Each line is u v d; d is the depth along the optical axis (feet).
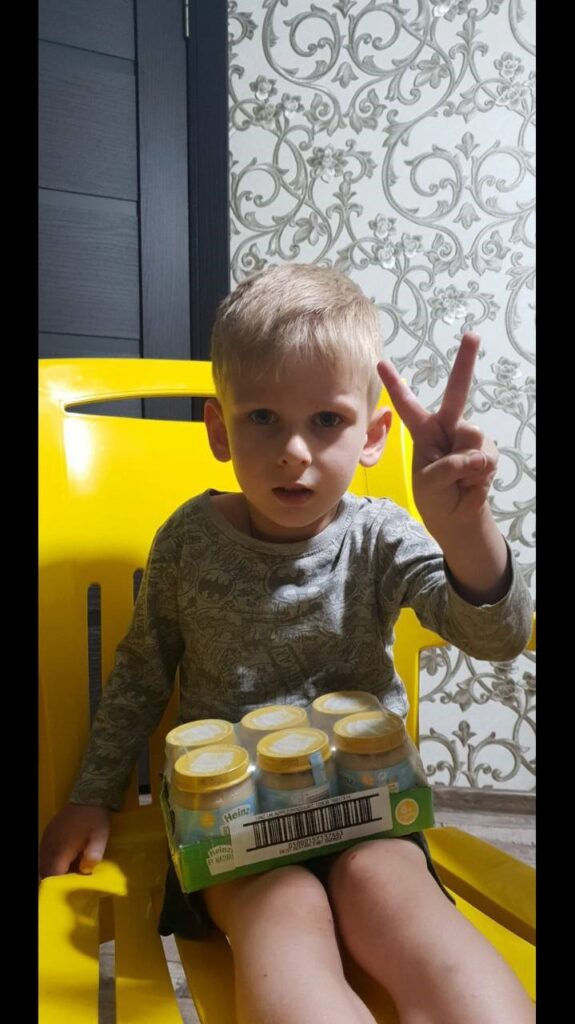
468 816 4.43
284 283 1.75
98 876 1.65
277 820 1.41
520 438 4.44
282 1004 1.14
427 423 1.46
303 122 4.35
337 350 1.64
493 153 4.31
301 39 4.31
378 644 1.84
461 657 4.46
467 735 4.49
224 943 1.49
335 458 1.67
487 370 4.42
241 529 1.88
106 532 2.13
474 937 1.27
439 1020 1.16
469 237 4.35
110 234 4.25
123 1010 1.23
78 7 4.09
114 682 1.93
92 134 4.17
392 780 1.48
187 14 4.29
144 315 4.34
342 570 1.83
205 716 1.82
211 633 1.82
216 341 1.82
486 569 1.47
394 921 1.30
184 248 4.40
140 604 1.97
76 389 2.16
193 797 1.39
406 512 1.93
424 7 4.26
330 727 1.57
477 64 4.26
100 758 1.85
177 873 1.45
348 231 4.38
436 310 4.41
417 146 4.33
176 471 2.27
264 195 4.40
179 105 4.33
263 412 1.67
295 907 1.32
